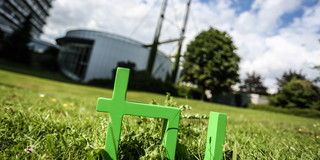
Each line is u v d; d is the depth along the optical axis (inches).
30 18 1203.9
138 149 36.8
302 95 754.8
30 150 32.8
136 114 28.9
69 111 87.8
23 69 935.0
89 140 37.4
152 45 853.8
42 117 51.8
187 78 841.5
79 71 928.9
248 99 1006.4
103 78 880.9
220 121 31.6
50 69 1207.6
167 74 1100.5
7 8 1902.1
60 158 34.4
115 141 28.9
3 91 162.1
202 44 851.4
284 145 62.3
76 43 992.2
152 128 47.2
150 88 781.9
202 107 364.2
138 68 922.1
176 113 29.9
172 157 29.6
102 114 83.3
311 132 109.0
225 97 1041.5
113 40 895.7
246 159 41.8
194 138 48.8
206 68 796.6
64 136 41.3
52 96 173.0
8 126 44.8
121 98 28.9
